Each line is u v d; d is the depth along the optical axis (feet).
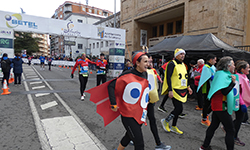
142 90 7.11
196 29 47.67
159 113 16.40
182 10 57.72
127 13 77.82
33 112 14.84
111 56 44.45
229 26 42.14
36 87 26.78
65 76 43.37
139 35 76.54
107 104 7.89
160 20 72.74
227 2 41.37
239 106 10.05
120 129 12.10
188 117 15.52
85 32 37.24
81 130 11.57
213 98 8.92
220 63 8.89
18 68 28.43
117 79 7.03
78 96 21.79
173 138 11.05
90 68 73.46
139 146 6.55
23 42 154.61
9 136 10.34
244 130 12.92
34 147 9.18
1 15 29.43
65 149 9.06
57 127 11.88
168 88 11.03
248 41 45.88
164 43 29.76
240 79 10.89
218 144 10.41
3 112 14.61
